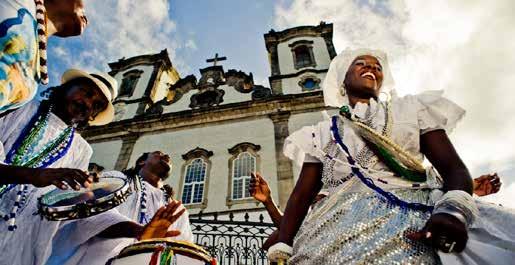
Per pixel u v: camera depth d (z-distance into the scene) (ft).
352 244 4.06
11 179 6.87
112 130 58.85
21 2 4.80
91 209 8.16
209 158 50.19
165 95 75.31
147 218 12.80
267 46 72.84
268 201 8.91
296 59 67.97
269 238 7.89
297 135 6.52
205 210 43.37
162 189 15.55
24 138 9.46
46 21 5.65
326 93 7.36
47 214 7.89
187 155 51.11
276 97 56.18
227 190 45.39
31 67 5.00
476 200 4.28
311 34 73.31
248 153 49.24
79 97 10.69
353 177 5.02
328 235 4.42
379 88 6.46
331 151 5.65
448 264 3.53
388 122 5.13
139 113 63.26
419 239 3.76
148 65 78.48
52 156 9.82
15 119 9.55
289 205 5.99
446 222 3.48
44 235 8.51
